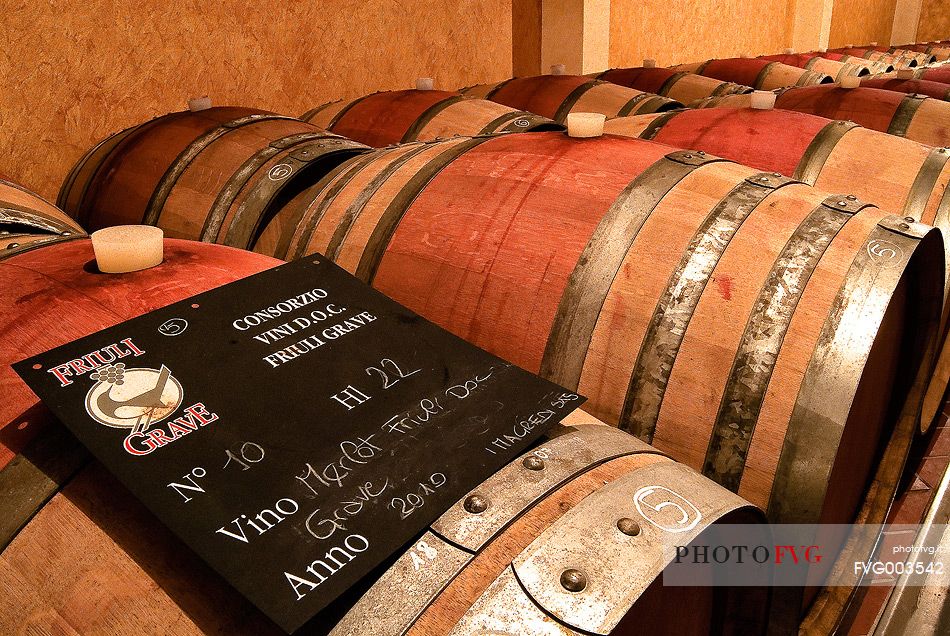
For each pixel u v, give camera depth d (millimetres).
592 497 1086
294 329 1326
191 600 931
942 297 2314
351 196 2383
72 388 1124
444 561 970
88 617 931
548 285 1879
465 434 1162
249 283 1426
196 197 2953
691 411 1681
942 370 3176
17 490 1045
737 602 1464
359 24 5133
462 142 2490
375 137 4156
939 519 2025
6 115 3535
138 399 1122
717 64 7973
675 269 1775
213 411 1121
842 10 19453
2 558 1000
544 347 1859
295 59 4777
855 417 2121
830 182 2971
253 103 4609
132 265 1479
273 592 881
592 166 2105
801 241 1775
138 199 3129
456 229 2078
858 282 1662
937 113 4062
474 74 6293
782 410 1595
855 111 4270
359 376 1244
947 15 22250
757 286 1707
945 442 3602
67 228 2430
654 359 1725
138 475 1005
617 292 1798
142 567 965
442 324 2020
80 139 3826
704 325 1700
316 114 4605
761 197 1923
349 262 2230
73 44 3684
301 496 1011
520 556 968
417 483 1062
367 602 925
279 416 1134
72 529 1013
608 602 919
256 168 2902
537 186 2070
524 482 1103
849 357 1572
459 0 5910
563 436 1239
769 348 1634
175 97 4184
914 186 2855
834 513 2227
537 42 8664
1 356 1255
